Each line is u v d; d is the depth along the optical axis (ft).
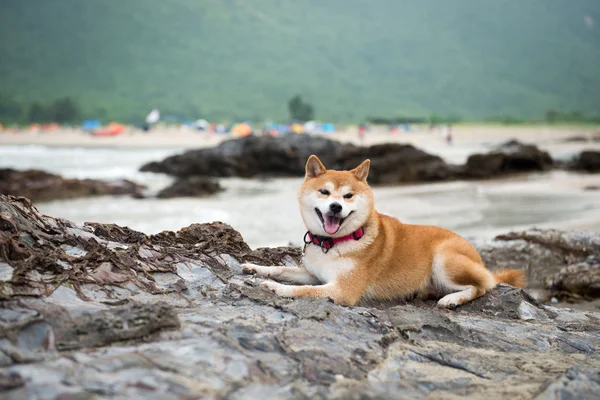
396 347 11.34
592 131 405.59
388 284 16.44
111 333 9.55
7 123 534.37
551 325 14.83
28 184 64.59
